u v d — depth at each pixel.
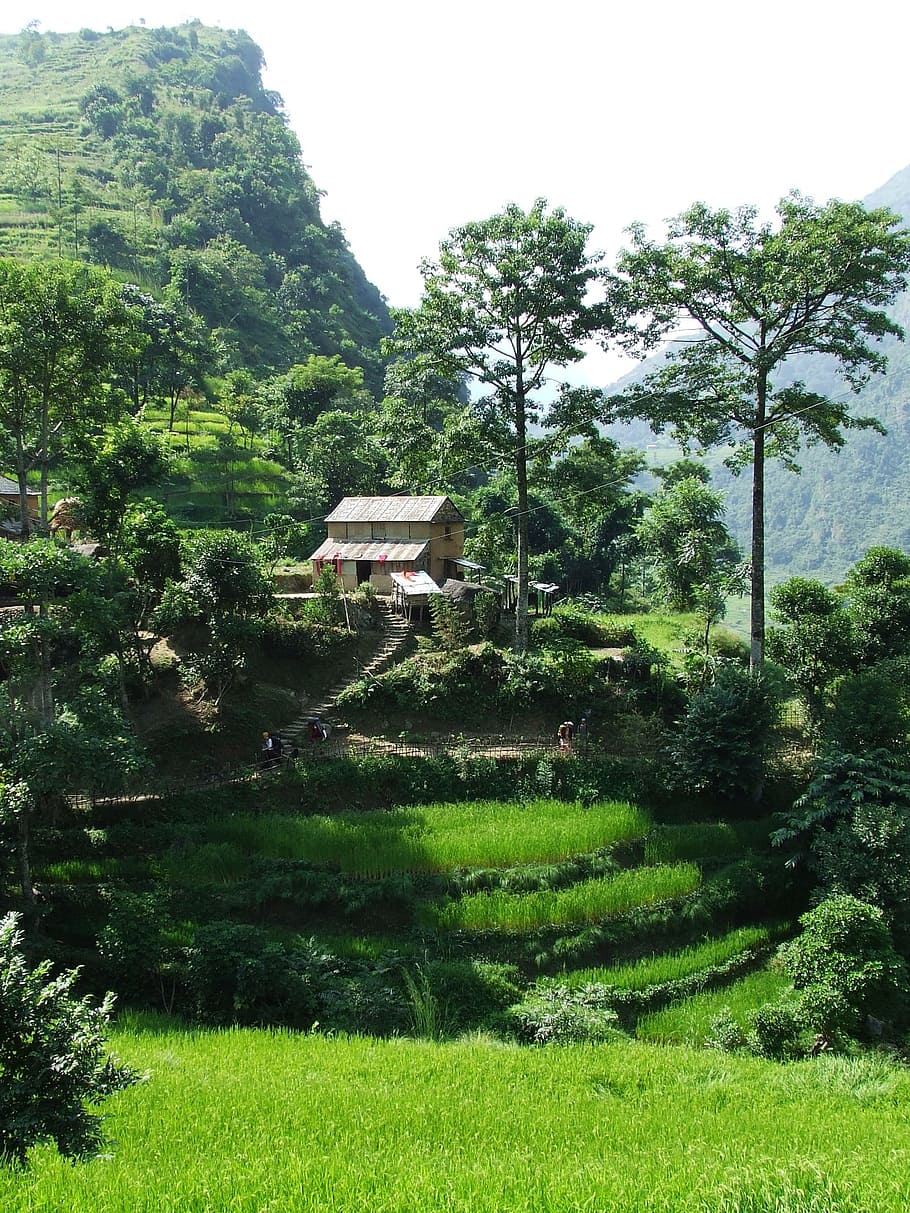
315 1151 11.07
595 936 23.48
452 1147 11.61
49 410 33.81
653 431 33.88
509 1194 8.48
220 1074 14.87
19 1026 7.31
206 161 146.12
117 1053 15.95
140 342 32.59
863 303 33.22
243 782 28.06
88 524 32.06
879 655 35.72
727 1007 21.77
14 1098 7.05
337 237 154.75
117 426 35.12
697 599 41.47
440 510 44.53
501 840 25.59
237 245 120.00
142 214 116.94
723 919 25.95
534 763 30.14
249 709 31.47
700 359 33.22
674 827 28.50
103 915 23.28
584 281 33.75
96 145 139.00
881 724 29.44
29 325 29.14
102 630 26.59
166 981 21.06
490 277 34.28
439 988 20.59
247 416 72.56
